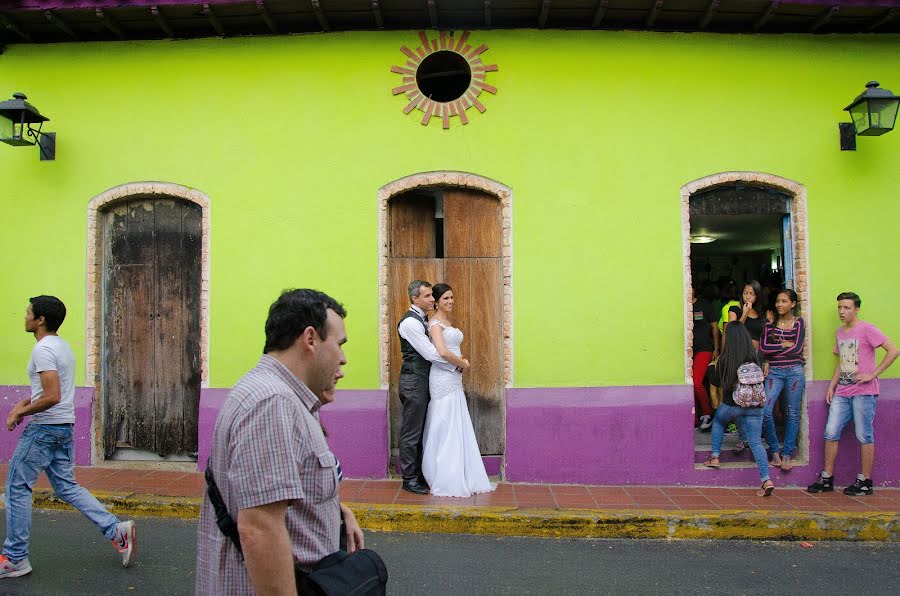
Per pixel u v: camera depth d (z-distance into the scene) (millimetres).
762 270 10414
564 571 4496
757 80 6461
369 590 1899
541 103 6434
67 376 4344
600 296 6371
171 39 6621
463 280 6543
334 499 2037
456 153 6418
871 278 6402
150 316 6781
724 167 6430
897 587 4293
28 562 4250
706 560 4734
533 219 6395
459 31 6441
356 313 6395
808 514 5293
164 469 6543
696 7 6070
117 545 4359
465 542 5043
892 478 6195
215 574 1880
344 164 6477
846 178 6449
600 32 6430
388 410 6430
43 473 6176
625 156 6430
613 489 6051
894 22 6320
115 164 6676
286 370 2020
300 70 6523
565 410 6238
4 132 6289
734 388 5922
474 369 6531
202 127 6598
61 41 6727
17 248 6758
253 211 6531
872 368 5957
